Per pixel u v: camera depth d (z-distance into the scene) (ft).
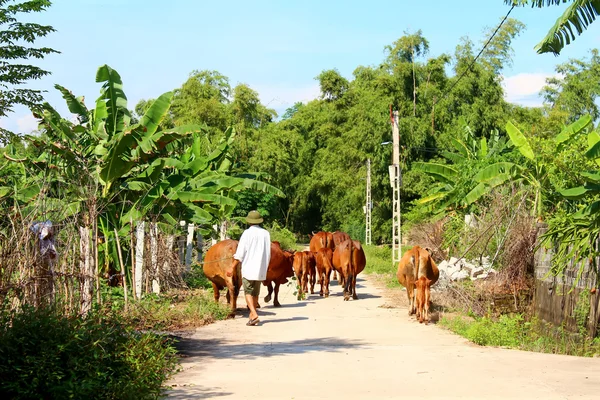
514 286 47.01
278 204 189.57
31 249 26.37
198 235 66.23
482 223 58.49
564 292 39.73
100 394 20.83
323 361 28.55
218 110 157.79
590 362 28.60
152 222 47.91
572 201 53.93
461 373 25.93
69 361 21.90
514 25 151.84
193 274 57.88
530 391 22.62
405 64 150.92
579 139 56.75
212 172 65.31
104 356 23.04
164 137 51.52
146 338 26.45
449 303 48.21
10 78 52.24
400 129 142.82
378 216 161.68
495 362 28.45
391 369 26.76
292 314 46.47
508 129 57.72
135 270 45.47
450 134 141.59
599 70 176.96
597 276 35.83
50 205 31.81
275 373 25.85
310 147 204.23
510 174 59.16
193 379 24.67
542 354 31.07
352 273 55.88
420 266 43.16
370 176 148.36
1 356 20.62
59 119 52.26
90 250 31.01
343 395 22.12
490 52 151.53
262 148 165.99
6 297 25.07
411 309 45.80
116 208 53.16
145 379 22.81
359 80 178.40
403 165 144.56
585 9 30.63
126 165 51.16
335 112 189.16
